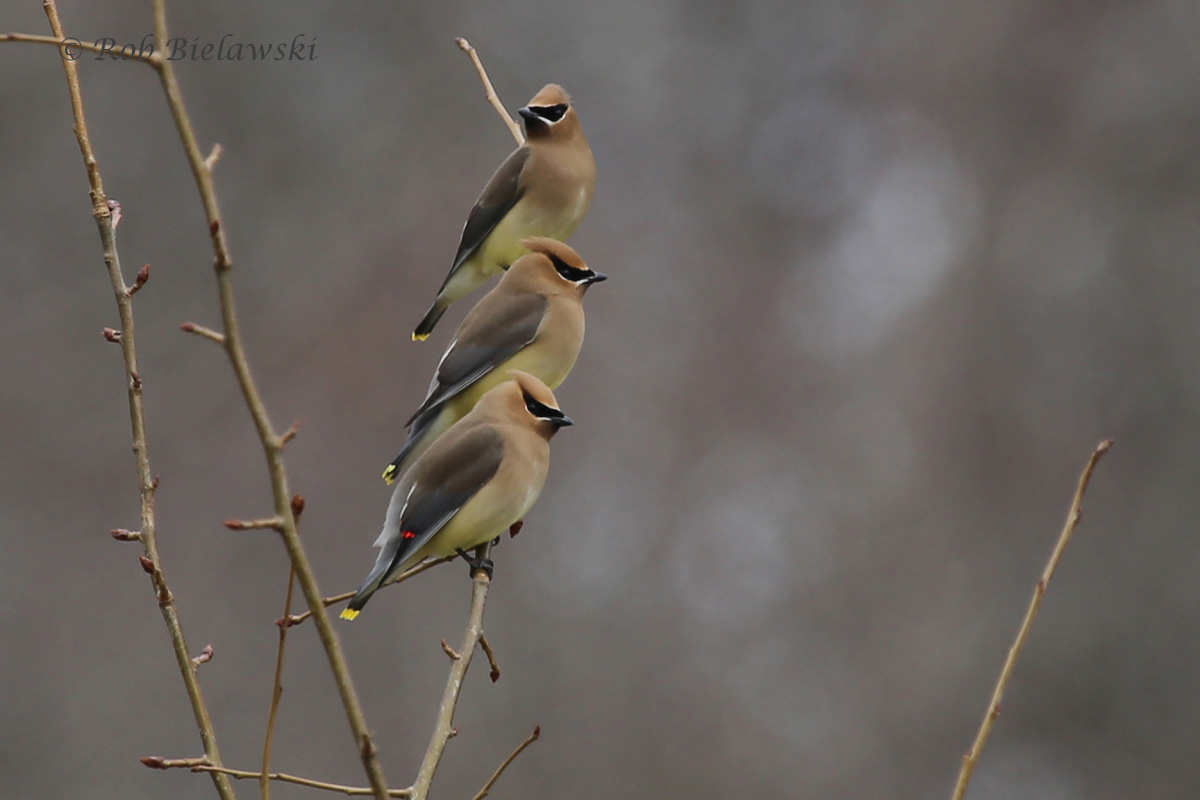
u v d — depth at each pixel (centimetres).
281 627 479
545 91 834
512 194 824
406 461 761
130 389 550
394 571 682
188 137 417
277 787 1505
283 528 432
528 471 696
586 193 832
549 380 769
